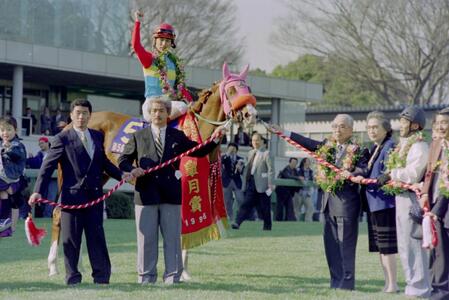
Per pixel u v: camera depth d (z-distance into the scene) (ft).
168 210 30.19
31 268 36.01
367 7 143.13
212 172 33.40
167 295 27.37
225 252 43.73
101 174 30.37
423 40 143.64
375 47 145.69
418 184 28.19
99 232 30.12
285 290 29.50
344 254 30.17
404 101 150.00
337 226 30.37
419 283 28.81
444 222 26.76
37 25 86.79
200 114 33.37
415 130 29.25
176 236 30.37
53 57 84.48
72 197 29.66
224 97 32.60
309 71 179.42
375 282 32.99
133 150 30.25
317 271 36.14
